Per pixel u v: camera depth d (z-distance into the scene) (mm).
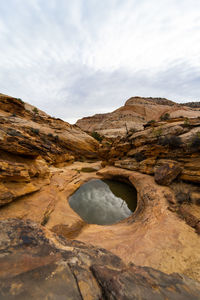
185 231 8312
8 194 10453
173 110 93438
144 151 22812
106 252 3354
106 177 27859
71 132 52062
